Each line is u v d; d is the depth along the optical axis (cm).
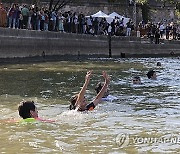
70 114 1264
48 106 1454
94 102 1329
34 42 3847
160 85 2111
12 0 5791
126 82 2234
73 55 4416
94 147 935
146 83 2189
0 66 3081
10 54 3559
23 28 3788
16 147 932
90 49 4678
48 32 4056
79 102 1307
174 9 7475
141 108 1422
